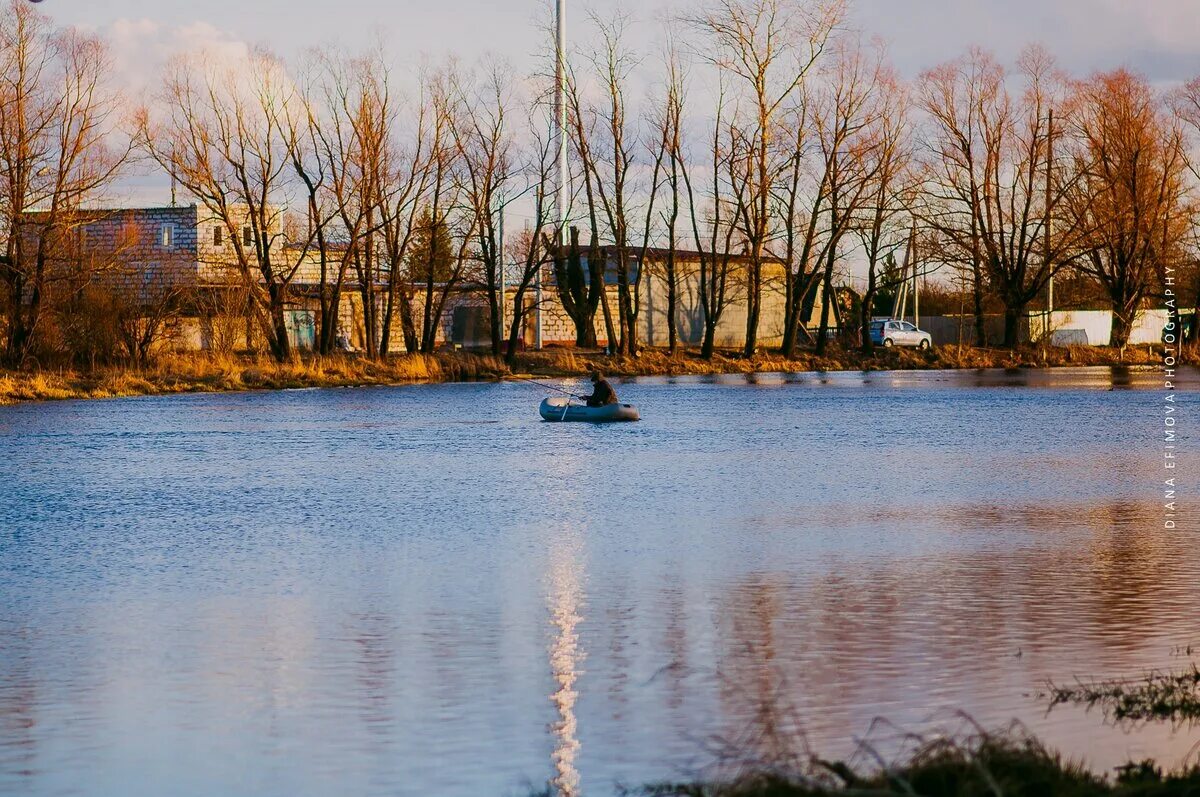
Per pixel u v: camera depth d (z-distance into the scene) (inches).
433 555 1106.7
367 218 3614.7
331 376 3417.8
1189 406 2859.3
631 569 1032.8
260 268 3518.7
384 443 2128.4
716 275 4355.3
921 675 707.4
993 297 4793.3
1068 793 457.1
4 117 2982.3
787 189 4128.9
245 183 3459.6
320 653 774.5
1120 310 4475.9
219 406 2824.8
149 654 776.3
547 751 594.6
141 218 3956.7
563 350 4148.6
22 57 2982.3
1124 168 4183.1
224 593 951.6
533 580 990.4
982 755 472.1
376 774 568.4
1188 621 836.0
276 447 2057.1
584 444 2110.0
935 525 1264.8
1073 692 664.4
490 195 3791.8
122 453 1967.3
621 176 4104.3
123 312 3294.8
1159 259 4271.7
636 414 2519.7
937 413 2701.8
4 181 3006.9
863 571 1018.1
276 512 1373.0
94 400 2913.4
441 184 3695.9
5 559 1097.4
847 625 831.1
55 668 746.2
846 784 463.5
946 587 952.9
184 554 1119.6
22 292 3159.5
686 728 622.8
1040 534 1205.7
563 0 3853.3
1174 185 4217.5
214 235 3917.3
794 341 4490.7
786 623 838.5
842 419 2571.4
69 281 3191.4
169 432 2298.2
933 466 1797.5
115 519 1327.5
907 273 5078.7
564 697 678.5
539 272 4276.6
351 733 624.1
